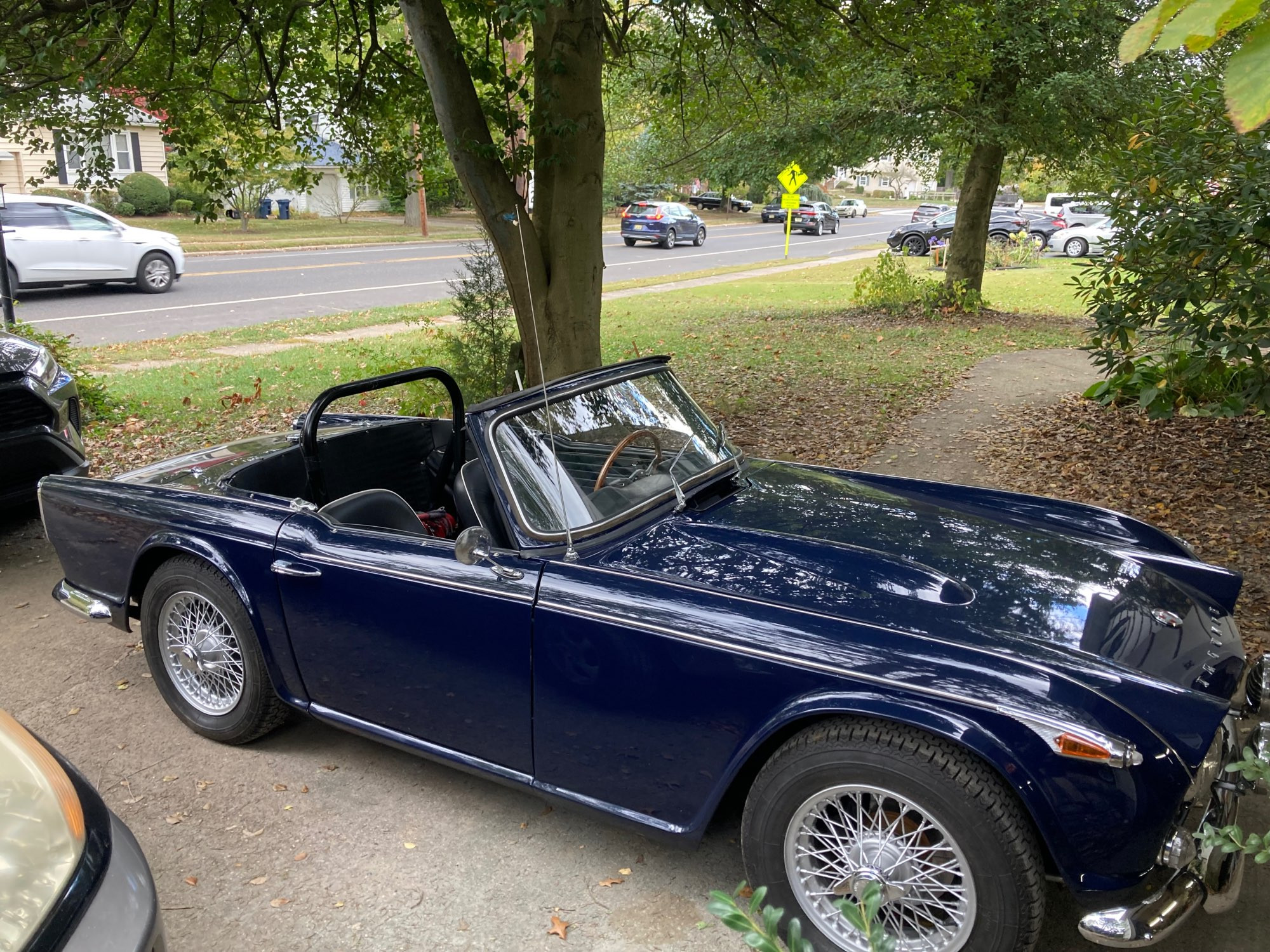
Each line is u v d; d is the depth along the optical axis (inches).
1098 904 92.3
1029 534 134.0
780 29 334.6
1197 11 37.0
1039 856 94.6
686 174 656.4
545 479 126.6
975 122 548.4
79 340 575.5
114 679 181.0
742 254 1357.0
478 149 284.7
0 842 86.6
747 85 455.2
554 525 123.6
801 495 145.0
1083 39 534.6
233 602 146.9
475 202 299.6
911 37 362.0
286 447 176.1
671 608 110.0
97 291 804.0
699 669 106.7
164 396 417.4
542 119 288.2
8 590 226.7
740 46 371.2
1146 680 96.9
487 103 321.7
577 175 296.2
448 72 284.2
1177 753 91.3
